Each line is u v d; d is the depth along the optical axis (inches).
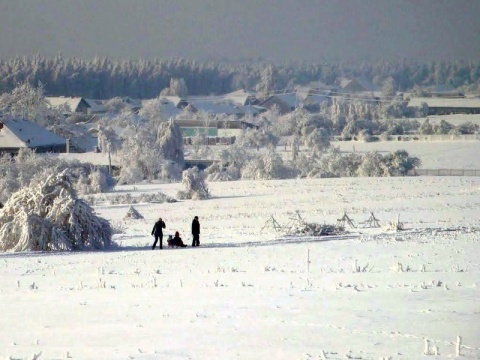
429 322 1818.4
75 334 1788.9
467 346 1573.6
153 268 3068.4
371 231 4643.2
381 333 1711.4
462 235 4033.0
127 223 6254.9
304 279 2573.8
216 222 6033.5
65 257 3668.8
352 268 2775.6
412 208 6402.6
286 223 5467.5
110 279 2760.8
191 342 1665.8
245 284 2481.5
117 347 1637.6
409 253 3272.6
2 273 3073.3
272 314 1957.4
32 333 1819.6
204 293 2331.4
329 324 1818.4
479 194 7485.2
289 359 1491.1
